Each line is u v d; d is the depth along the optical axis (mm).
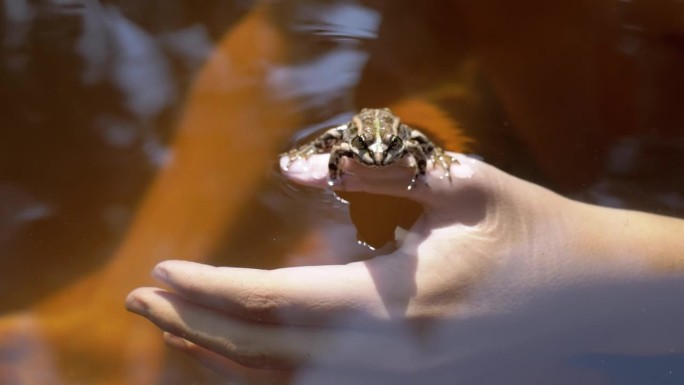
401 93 1082
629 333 985
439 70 1099
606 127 1066
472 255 987
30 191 1042
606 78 1094
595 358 978
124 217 1028
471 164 1005
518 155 1049
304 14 1143
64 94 1093
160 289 989
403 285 979
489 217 998
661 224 1013
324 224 1016
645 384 972
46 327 989
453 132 1057
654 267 998
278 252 1006
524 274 986
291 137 1057
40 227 1026
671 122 1071
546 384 967
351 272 981
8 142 1065
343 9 1146
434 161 1007
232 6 1153
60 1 1162
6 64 1113
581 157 1053
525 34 1119
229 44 1122
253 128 1063
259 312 974
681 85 1090
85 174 1048
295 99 1080
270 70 1101
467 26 1130
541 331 983
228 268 985
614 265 995
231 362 972
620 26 1126
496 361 974
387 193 1021
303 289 974
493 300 982
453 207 1000
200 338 974
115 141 1063
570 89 1086
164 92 1091
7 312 994
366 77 1093
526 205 1001
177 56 1115
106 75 1104
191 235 1017
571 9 1137
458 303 979
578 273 991
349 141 1020
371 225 1010
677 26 1121
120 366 977
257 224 1018
